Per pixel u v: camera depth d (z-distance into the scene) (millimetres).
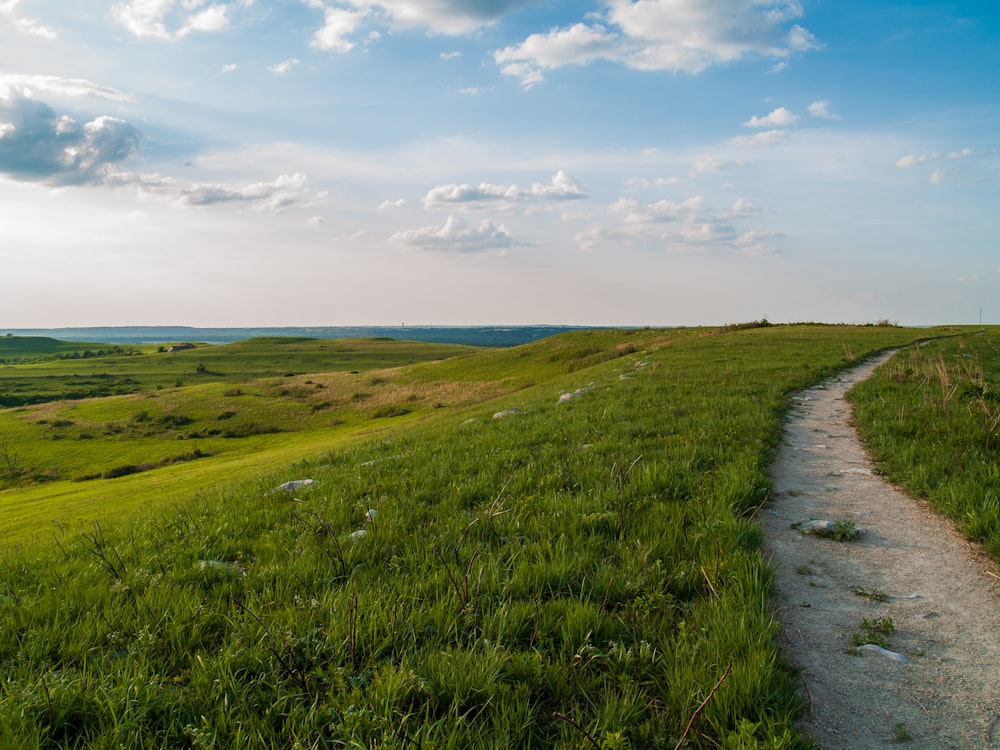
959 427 10328
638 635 4551
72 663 4426
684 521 6832
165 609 5160
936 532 6797
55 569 6738
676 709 3680
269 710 3721
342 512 8102
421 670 4078
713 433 11750
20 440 72250
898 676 4152
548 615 4758
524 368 84062
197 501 11438
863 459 10484
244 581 5855
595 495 7895
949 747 3445
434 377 92188
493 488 8852
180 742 3596
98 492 34500
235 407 85875
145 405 88875
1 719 3588
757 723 3363
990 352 32094
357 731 3488
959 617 4930
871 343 40469
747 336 52062
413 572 5719
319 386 98062
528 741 3434
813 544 6621
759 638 4184
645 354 44562
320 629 4652
